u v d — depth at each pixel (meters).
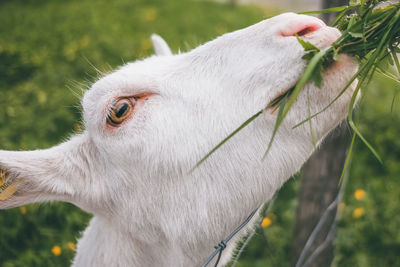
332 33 0.57
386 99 1.41
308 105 0.56
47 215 1.00
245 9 2.55
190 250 0.64
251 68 0.60
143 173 0.63
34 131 1.23
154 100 0.62
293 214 1.05
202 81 0.62
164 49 0.76
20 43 1.89
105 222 0.67
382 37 0.56
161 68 0.64
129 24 2.17
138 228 0.65
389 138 1.27
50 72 1.53
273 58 0.59
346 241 1.00
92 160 0.65
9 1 2.77
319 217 0.86
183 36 1.95
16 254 0.96
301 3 2.43
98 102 0.63
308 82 0.57
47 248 0.97
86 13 2.36
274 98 0.59
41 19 2.27
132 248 0.66
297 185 1.14
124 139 0.62
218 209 0.62
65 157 0.65
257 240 1.01
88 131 0.65
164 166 0.62
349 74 0.57
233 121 0.60
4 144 1.13
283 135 0.59
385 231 1.02
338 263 0.97
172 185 0.63
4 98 1.36
